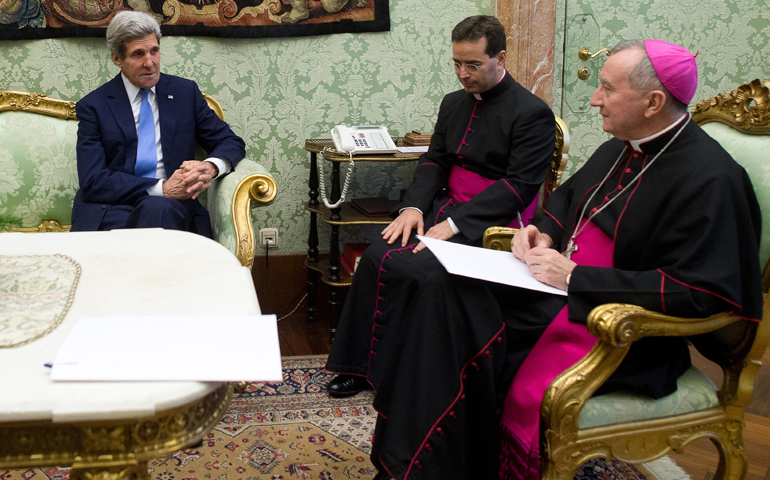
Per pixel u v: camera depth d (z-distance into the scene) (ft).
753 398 9.11
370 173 12.03
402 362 6.31
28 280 4.76
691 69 5.71
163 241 5.93
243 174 9.10
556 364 5.95
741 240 5.49
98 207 9.11
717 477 6.00
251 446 7.66
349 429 8.14
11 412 3.12
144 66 9.23
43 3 10.34
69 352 3.66
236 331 4.00
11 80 10.62
